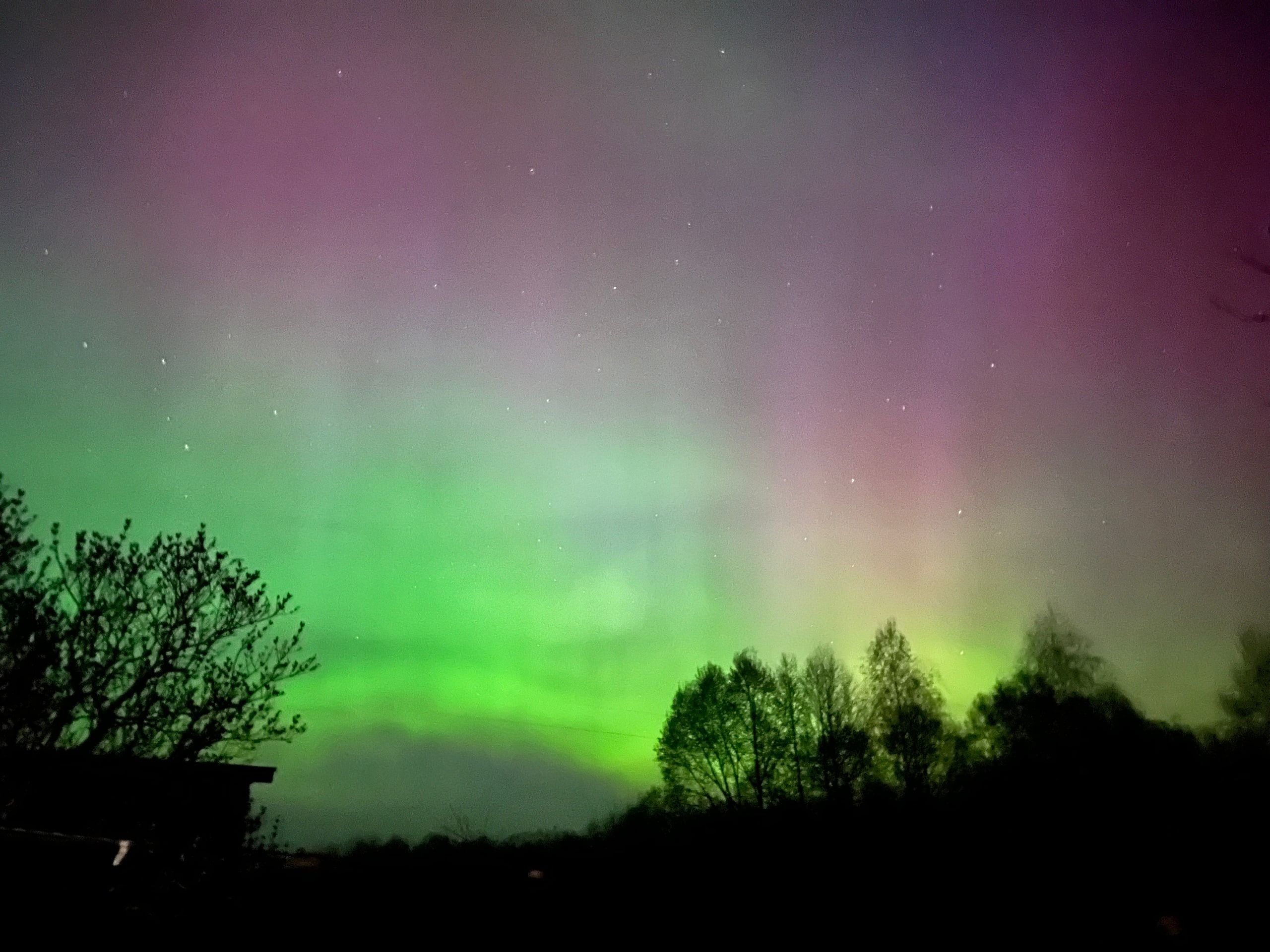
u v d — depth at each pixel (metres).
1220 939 12.37
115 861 7.55
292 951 10.84
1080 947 12.60
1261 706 17.12
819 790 19.12
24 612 8.25
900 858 16.45
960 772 18.47
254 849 9.79
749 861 16.98
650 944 13.30
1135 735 17.45
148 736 9.05
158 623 9.09
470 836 17.86
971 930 13.45
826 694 20.27
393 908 13.49
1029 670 19.06
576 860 17.25
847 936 13.57
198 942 9.31
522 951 12.73
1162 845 15.24
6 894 7.23
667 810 19.47
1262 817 15.29
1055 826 16.38
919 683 19.72
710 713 20.34
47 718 8.47
